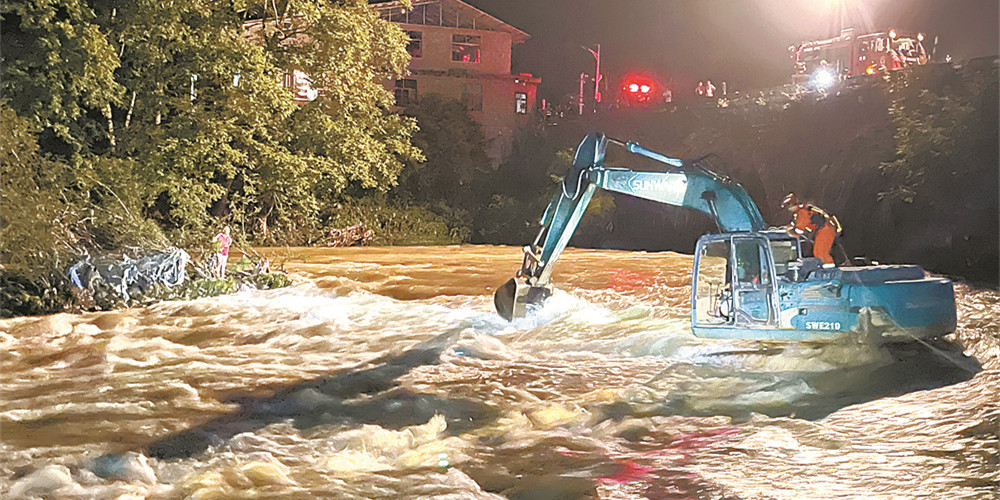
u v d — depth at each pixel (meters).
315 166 34.38
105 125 30.45
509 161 59.66
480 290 24.98
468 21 62.16
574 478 8.84
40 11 24.77
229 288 22.28
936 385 12.28
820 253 14.48
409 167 50.69
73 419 11.16
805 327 13.41
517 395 12.34
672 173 14.76
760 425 10.61
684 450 9.67
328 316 19.14
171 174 29.64
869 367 13.38
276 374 13.73
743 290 13.67
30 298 18.62
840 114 42.78
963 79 33.69
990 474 8.63
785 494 8.23
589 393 12.38
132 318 18.45
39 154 24.67
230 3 31.94
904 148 33.81
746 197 14.50
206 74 30.31
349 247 42.25
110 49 26.19
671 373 13.52
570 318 18.47
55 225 20.28
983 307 19.81
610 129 56.66
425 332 17.31
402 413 11.52
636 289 24.33
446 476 8.85
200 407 11.80
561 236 15.48
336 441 10.19
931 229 34.72
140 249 21.86
